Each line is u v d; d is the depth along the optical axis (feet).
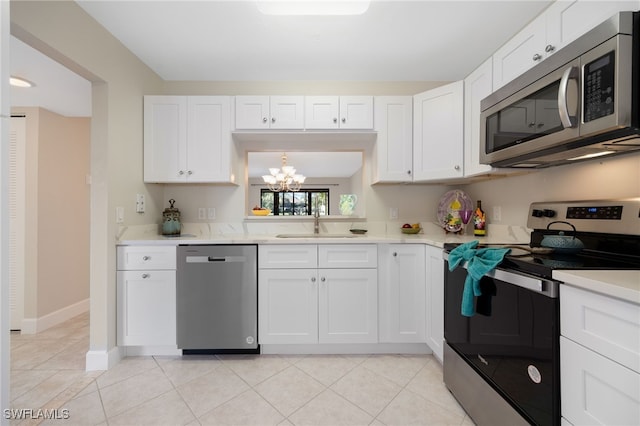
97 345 6.14
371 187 8.64
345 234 8.48
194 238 7.06
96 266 6.17
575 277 2.87
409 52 6.99
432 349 6.28
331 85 8.47
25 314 8.34
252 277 6.59
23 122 8.64
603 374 2.62
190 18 5.82
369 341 6.69
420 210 8.63
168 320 6.54
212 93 8.43
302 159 16.01
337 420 4.59
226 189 8.54
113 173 6.37
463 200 8.27
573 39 3.93
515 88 4.70
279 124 7.54
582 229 4.39
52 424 4.51
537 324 3.34
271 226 8.58
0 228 2.06
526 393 3.47
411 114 7.61
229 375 5.87
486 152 5.51
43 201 8.74
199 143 7.53
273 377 5.80
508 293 3.82
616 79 3.11
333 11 5.19
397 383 5.60
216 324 6.55
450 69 7.81
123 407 4.90
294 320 6.66
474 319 4.54
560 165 5.25
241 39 6.48
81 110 9.04
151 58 7.26
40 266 8.57
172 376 5.83
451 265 4.85
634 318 2.38
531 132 4.38
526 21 5.88
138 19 5.83
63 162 9.43
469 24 5.97
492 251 4.35
